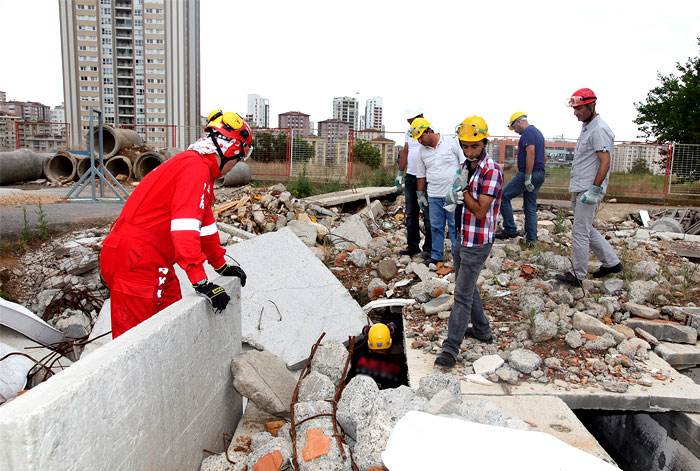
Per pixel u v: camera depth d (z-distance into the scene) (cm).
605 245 532
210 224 332
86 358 197
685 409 358
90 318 552
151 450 229
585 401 363
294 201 884
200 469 285
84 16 9406
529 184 694
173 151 1479
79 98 9681
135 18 9381
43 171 1432
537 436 236
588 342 430
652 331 469
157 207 309
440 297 527
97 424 186
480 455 226
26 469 152
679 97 2055
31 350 439
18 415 151
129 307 320
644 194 1474
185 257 286
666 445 372
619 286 546
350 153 1603
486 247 379
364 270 654
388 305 541
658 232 947
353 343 444
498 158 1495
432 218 625
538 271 608
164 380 241
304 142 1617
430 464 227
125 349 207
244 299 500
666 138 2095
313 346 419
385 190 1066
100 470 188
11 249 629
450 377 326
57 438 164
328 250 711
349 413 299
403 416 265
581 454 226
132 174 1427
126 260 312
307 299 508
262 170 1616
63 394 167
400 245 764
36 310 563
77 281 590
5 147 2030
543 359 412
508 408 343
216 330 313
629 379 381
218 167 319
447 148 604
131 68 9588
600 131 487
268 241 582
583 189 511
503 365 400
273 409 329
